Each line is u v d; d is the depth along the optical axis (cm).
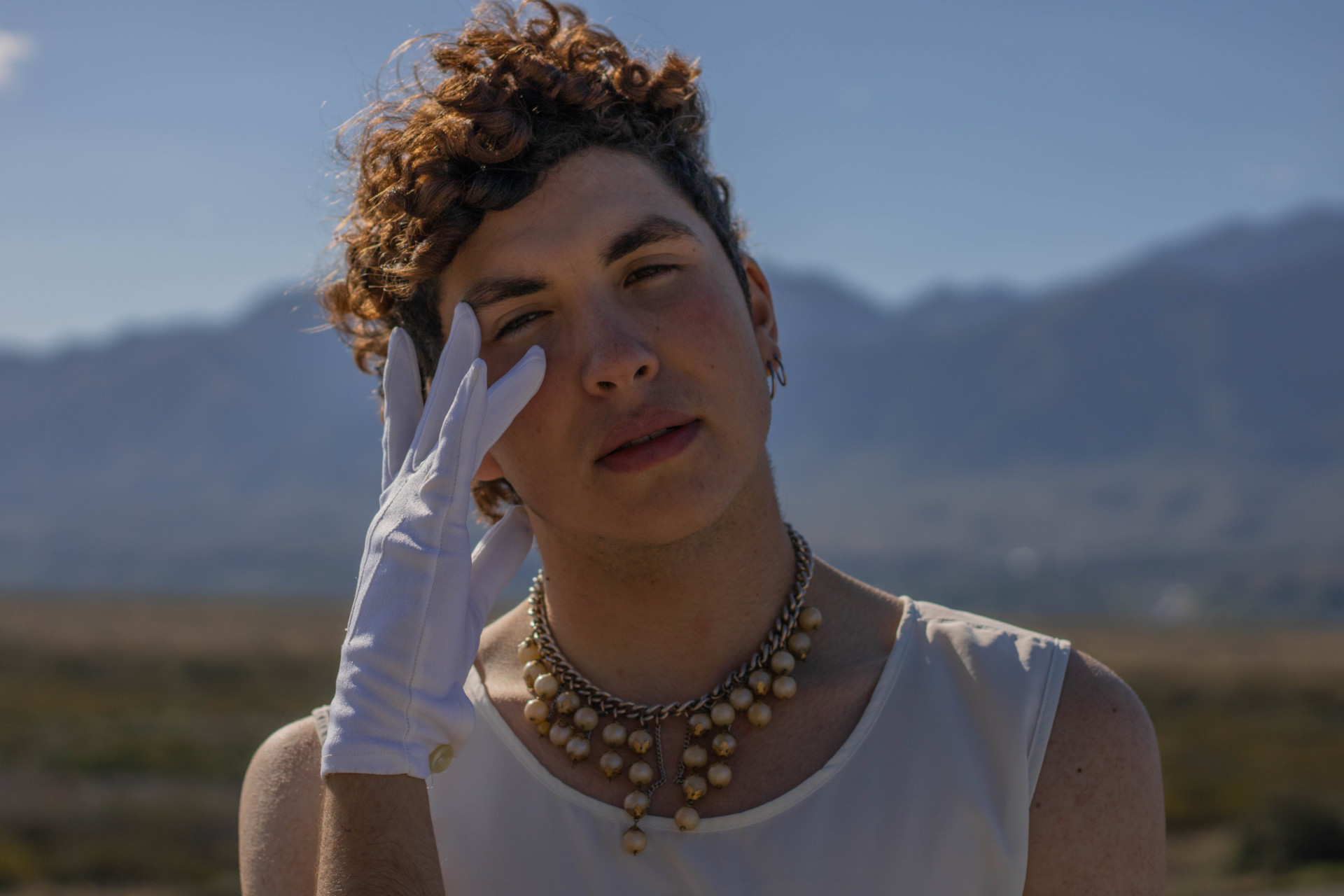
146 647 6375
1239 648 8269
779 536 159
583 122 149
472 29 168
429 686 136
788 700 151
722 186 181
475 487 187
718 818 142
